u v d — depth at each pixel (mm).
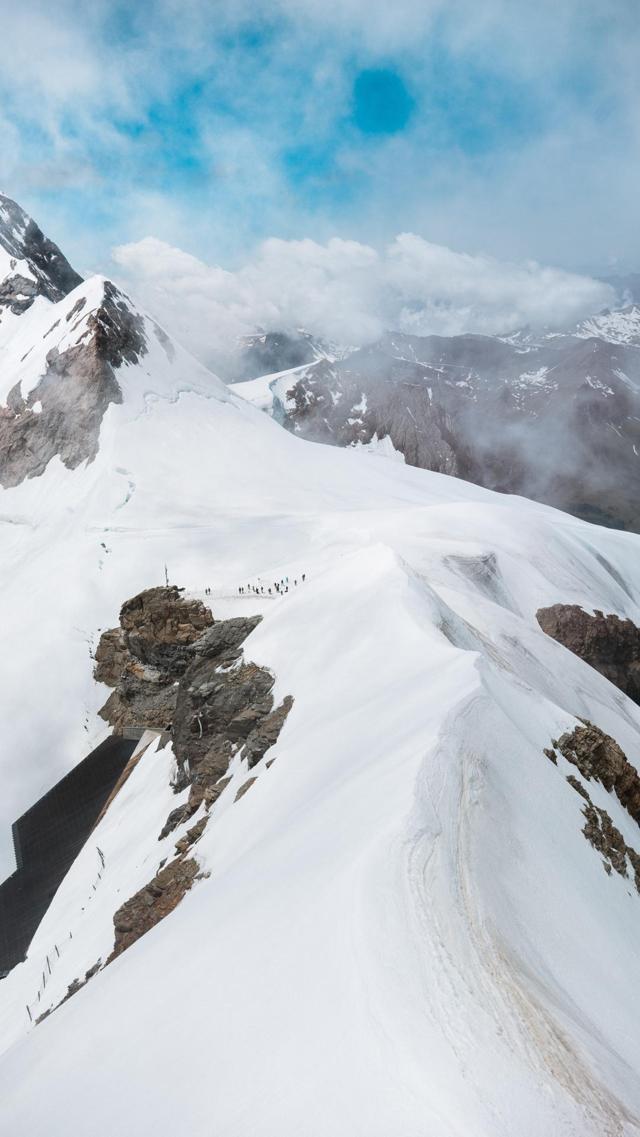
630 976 19984
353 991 13766
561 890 22062
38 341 198625
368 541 118188
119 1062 15734
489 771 26422
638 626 129125
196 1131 12266
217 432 184375
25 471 166500
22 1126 15820
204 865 35750
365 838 19375
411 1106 11469
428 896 17031
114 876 54875
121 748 91062
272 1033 13758
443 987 14148
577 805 30391
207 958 17828
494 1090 12031
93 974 39000
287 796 33125
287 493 162500
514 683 40812
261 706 50719
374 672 44188
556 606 109688
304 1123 11609
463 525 133125
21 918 65312
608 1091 13203
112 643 113438
